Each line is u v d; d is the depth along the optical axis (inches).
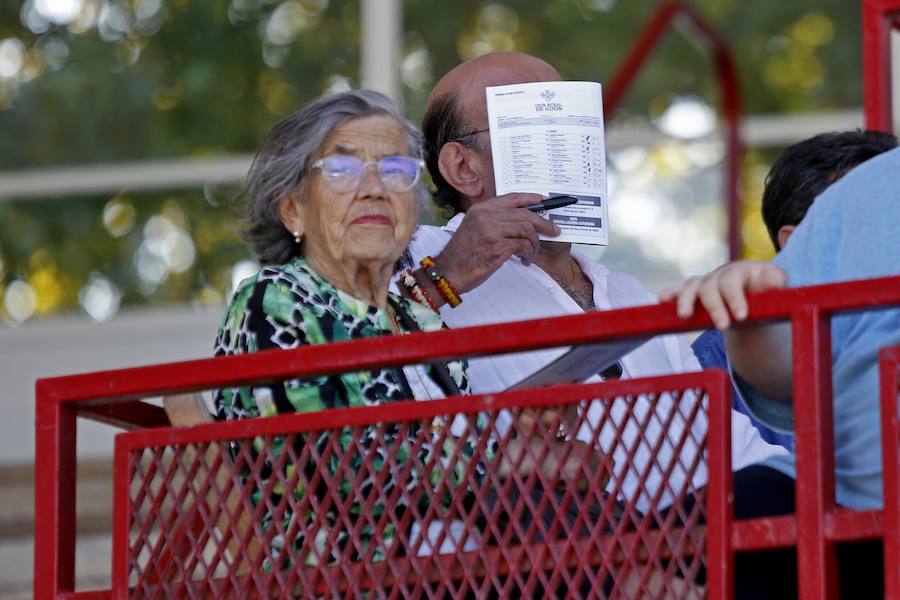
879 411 323.6
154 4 850.1
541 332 310.7
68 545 344.5
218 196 832.9
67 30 849.5
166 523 335.9
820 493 292.0
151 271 829.2
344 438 336.5
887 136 469.4
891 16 508.7
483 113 468.8
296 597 327.0
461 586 311.9
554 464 324.8
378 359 320.8
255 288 366.0
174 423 346.9
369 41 828.6
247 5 846.5
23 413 813.9
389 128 389.1
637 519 305.0
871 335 329.1
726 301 298.8
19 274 834.8
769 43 940.0
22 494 685.9
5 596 629.9
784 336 323.0
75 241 836.0
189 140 840.9
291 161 384.8
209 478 332.8
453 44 869.8
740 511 340.8
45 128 843.4
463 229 428.8
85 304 829.2
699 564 301.3
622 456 400.5
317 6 844.6
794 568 335.9
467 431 316.2
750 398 335.6
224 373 331.0
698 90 906.1
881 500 323.3
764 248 943.0
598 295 462.0
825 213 343.3
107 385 340.8
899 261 328.5
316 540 334.3
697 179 869.2
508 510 310.7
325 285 370.6
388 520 335.9
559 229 428.5
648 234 862.5
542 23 896.3
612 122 897.5
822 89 936.3
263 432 328.8
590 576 304.2
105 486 665.0
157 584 336.8
